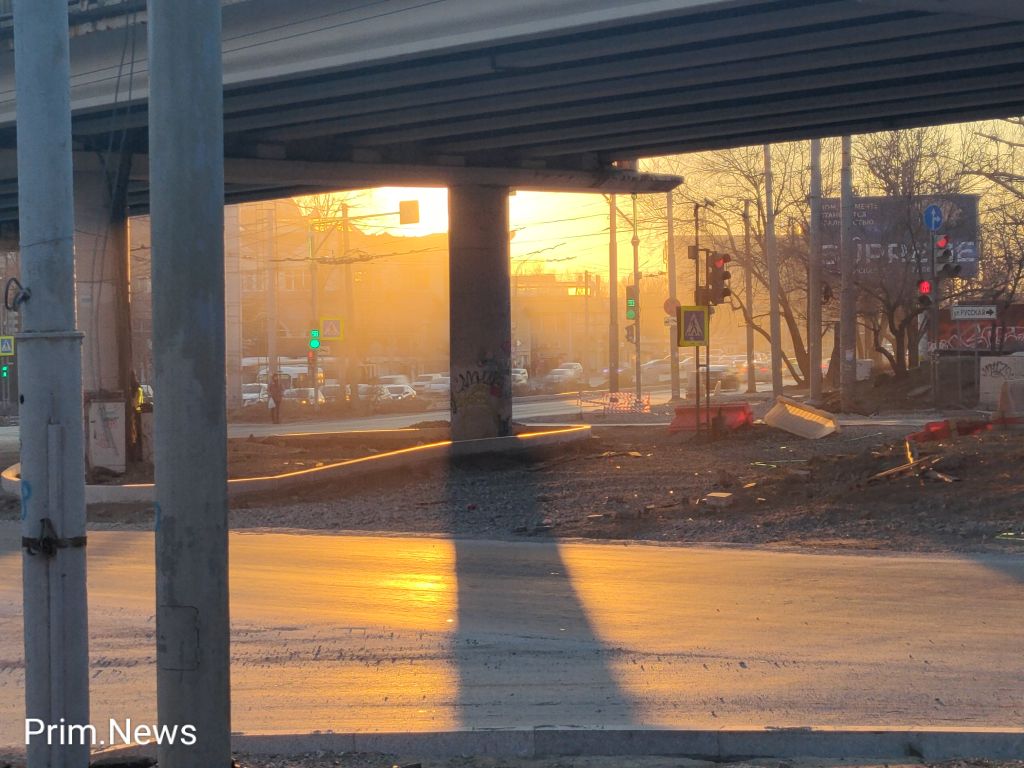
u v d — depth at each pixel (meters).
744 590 10.88
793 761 6.07
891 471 17.34
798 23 16.12
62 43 5.00
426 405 58.41
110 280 23.39
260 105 21.23
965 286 50.34
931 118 24.38
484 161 27.84
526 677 7.77
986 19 16.00
